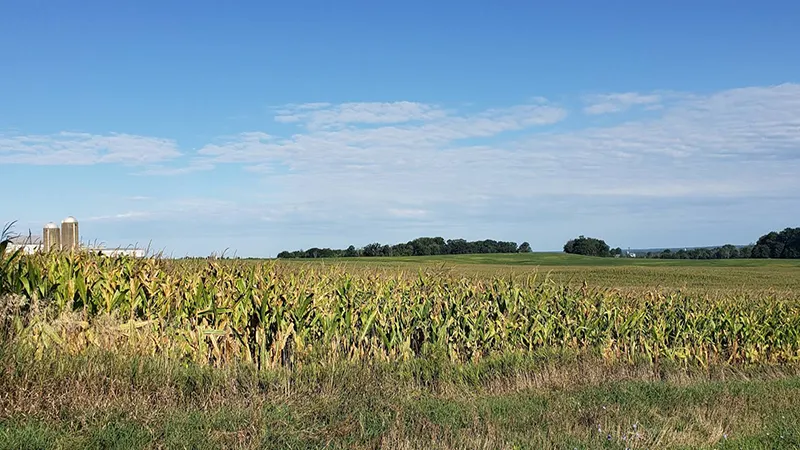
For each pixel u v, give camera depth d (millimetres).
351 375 8977
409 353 11508
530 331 13430
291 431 6727
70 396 6922
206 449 6086
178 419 6723
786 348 15094
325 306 11180
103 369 7461
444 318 12664
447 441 6820
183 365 8789
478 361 11391
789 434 7637
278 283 11195
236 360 9312
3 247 9117
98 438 6109
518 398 8945
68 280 9695
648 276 39156
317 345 10484
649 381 10938
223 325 10180
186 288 10719
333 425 7059
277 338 10445
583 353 12523
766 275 41438
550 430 7363
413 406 7969
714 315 15391
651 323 14562
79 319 9117
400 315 12227
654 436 7371
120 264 10922
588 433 7348
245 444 6289
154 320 9898
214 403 7605
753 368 13648
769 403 9250
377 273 13711
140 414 6770
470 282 14258
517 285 14258
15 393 6766
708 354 14391
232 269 11750
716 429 7691
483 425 7418
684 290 17688
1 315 8141
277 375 8789
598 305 14633
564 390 9594
